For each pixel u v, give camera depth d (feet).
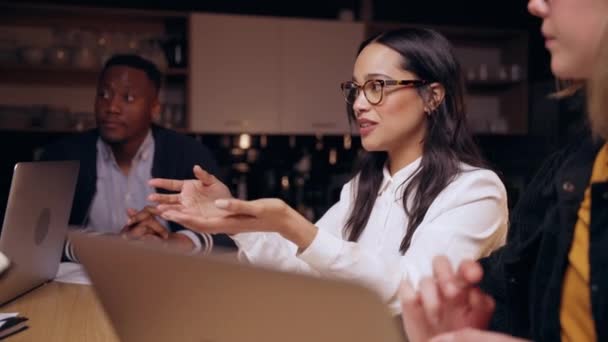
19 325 4.14
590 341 2.86
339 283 1.74
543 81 14.21
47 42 12.80
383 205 5.16
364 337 1.77
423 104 4.83
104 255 2.43
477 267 2.45
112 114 7.95
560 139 13.19
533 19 14.71
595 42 2.66
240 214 3.31
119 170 8.31
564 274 3.01
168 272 2.17
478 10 15.07
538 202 3.43
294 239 3.55
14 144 12.41
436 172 4.72
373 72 4.82
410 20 14.76
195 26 12.80
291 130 13.41
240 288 1.96
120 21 13.16
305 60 13.39
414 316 2.49
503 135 15.25
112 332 4.05
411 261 4.14
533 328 3.27
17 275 4.72
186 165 8.30
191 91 12.83
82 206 8.04
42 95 12.91
